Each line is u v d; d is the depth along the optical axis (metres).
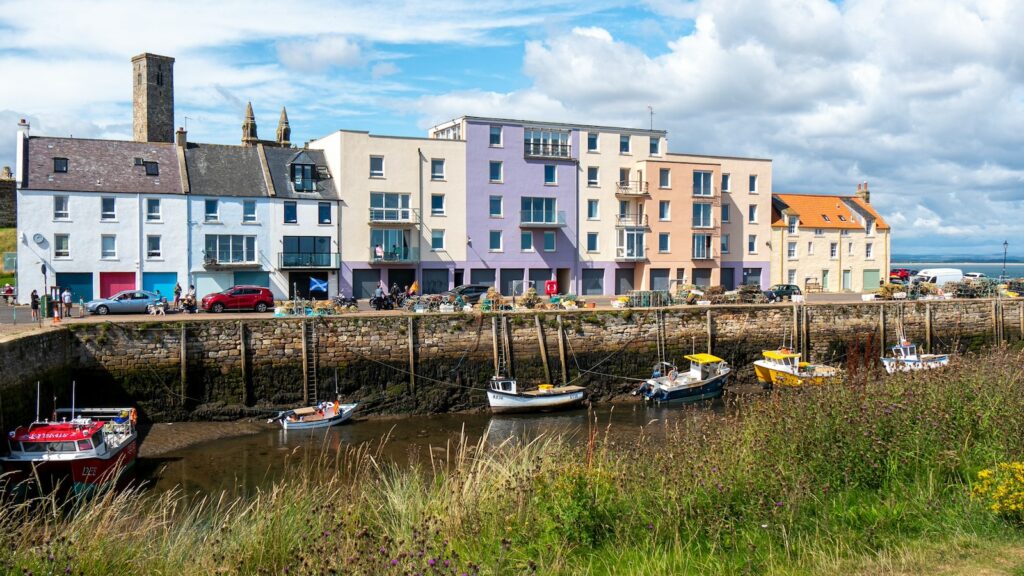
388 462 22.62
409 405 31.70
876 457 10.16
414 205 49.38
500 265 51.97
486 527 9.12
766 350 39.41
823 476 9.94
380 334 32.09
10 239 53.16
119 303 36.25
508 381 31.66
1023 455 9.94
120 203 42.59
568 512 9.02
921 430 10.66
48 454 19.03
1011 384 12.34
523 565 8.21
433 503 10.12
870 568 7.74
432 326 32.91
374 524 9.77
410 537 8.88
